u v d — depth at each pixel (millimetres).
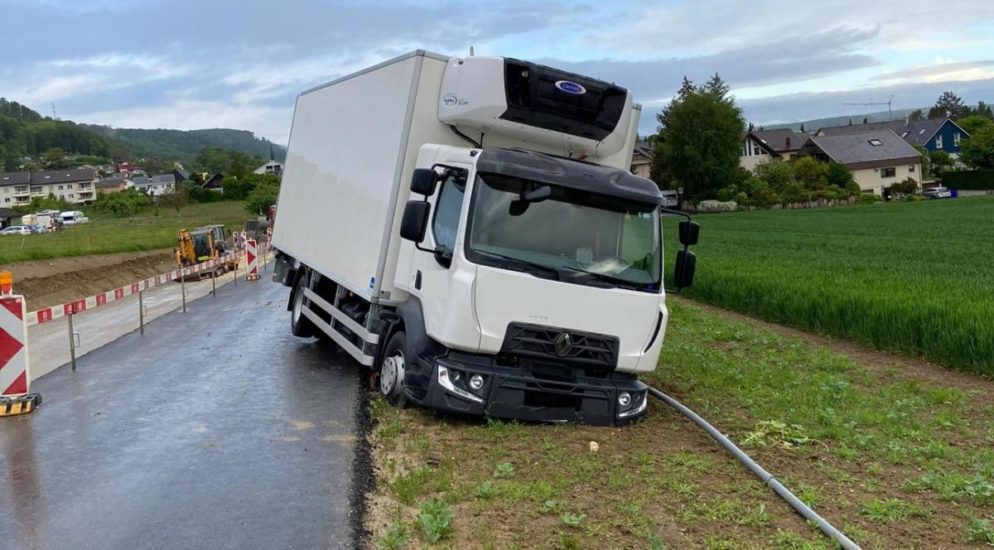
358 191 10180
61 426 8117
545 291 7504
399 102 9078
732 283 18438
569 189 7816
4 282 8805
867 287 15953
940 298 13477
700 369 10828
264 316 17078
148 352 12523
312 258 12219
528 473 6465
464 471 6547
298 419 8352
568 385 7797
